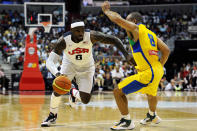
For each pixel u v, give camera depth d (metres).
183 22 23.47
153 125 4.12
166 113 5.59
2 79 13.75
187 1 24.70
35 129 3.69
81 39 3.88
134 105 7.21
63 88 3.79
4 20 22.33
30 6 14.66
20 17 23.09
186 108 6.59
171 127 3.95
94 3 24.98
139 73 3.81
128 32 3.83
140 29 3.75
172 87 15.60
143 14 24.81
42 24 14.32
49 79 13.36
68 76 4.25
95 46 19.16
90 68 4.25
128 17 4.00
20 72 14.98
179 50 19.75
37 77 12.77
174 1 24.92
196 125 4.11
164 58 3.99
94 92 13.01
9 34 20.25
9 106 6.61
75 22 3.77
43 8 14.84
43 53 16.77
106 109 6.17
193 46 19.44
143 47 3.74
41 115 5.11
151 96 4.05
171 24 23.22
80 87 4.25
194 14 24.69
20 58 16.34
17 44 18.67
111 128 3.78
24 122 4.28
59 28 20.58
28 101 7.92
